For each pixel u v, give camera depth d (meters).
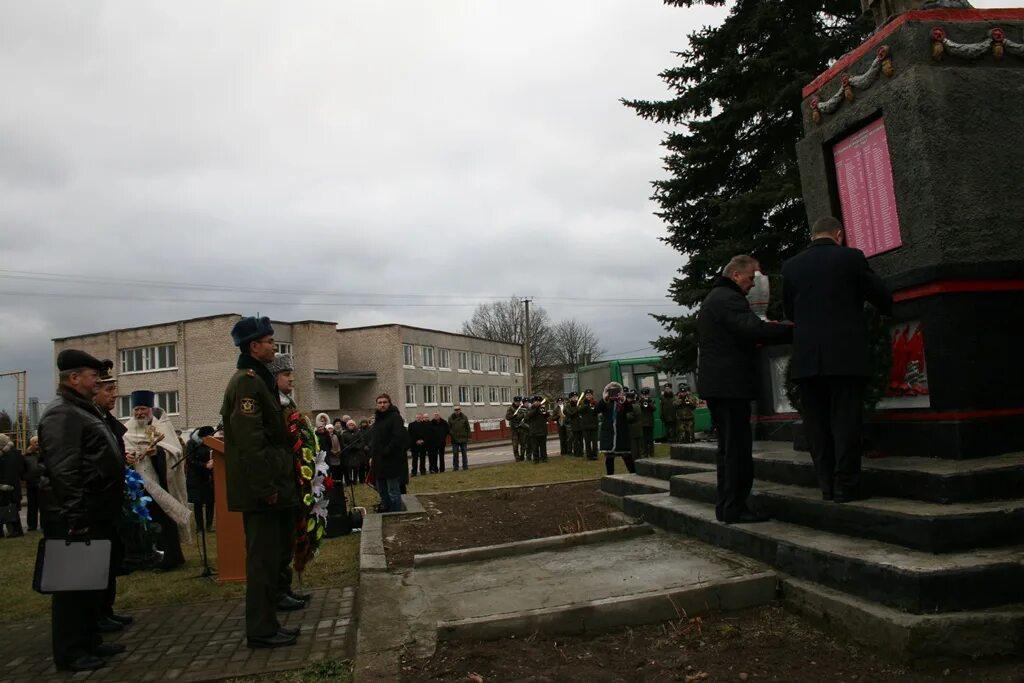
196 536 10.59
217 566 7.38
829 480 4.99
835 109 6.33
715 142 16.94
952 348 5.03
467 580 5.48
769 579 4.61
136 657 4.82
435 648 4.22
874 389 5.49
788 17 16.61
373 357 48.69
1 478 13.45
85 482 4.83
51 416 4.72
